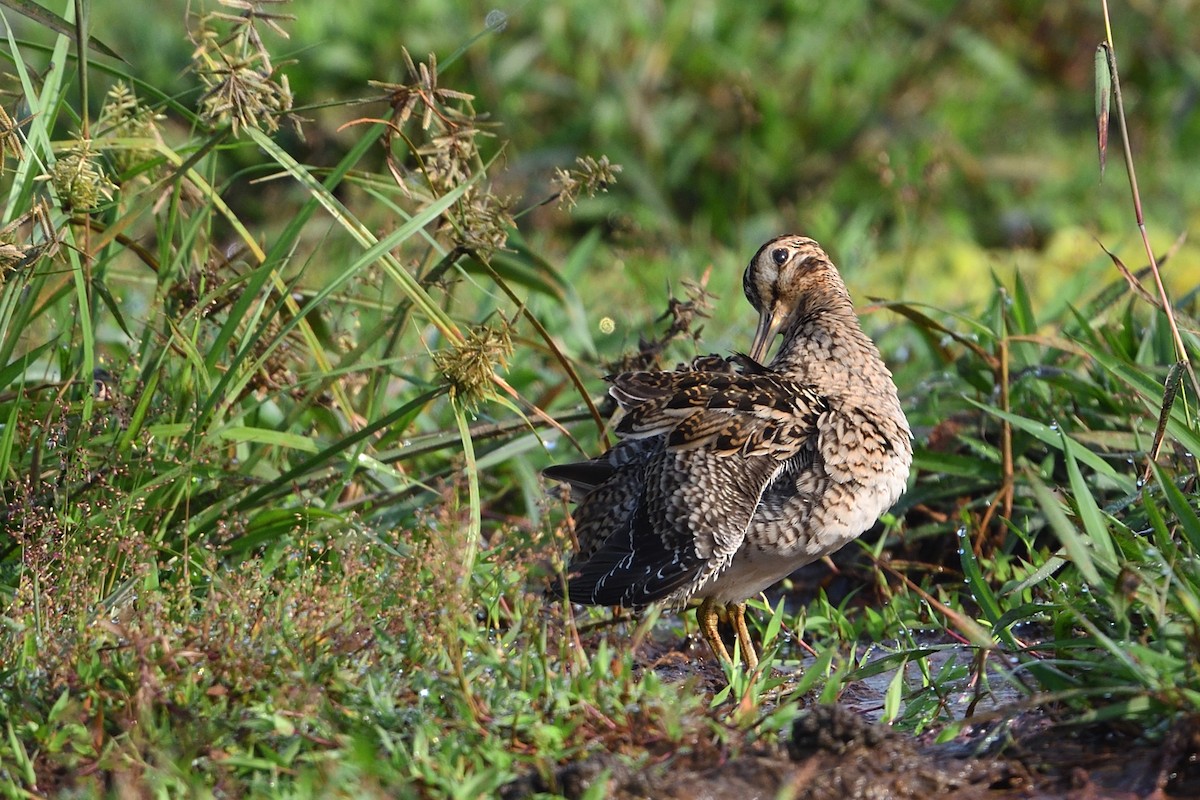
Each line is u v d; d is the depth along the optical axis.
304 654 7.16
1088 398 10.71
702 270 16.44
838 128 20.14
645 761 6.67
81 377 9.43
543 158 19.17
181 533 8.75
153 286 10.42
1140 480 9.02
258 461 9.45
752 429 8.70
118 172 9.91
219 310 9.52
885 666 7.84
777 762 6.57
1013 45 21.95
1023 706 6.76
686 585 8.40
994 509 10.27
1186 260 18.03
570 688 7.14
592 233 14.84
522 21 20.28
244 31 8.38
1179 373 7.86
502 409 11.97
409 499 9.70
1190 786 6.42
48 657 7.10
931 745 7.14
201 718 6.71
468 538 8.03
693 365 9.48
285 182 18.55
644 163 19.41
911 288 16.98
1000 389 10.59
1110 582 7.38
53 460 8.64
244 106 8.30
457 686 6.99
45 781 6.49
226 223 17.77
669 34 20.31
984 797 6.51
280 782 6.47
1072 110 21.58
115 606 7.71
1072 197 20.06
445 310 10.39
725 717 7.27
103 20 20.47
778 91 20.44
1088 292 16.09
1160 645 6.86
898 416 9.15
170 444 9.09
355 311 10.70
